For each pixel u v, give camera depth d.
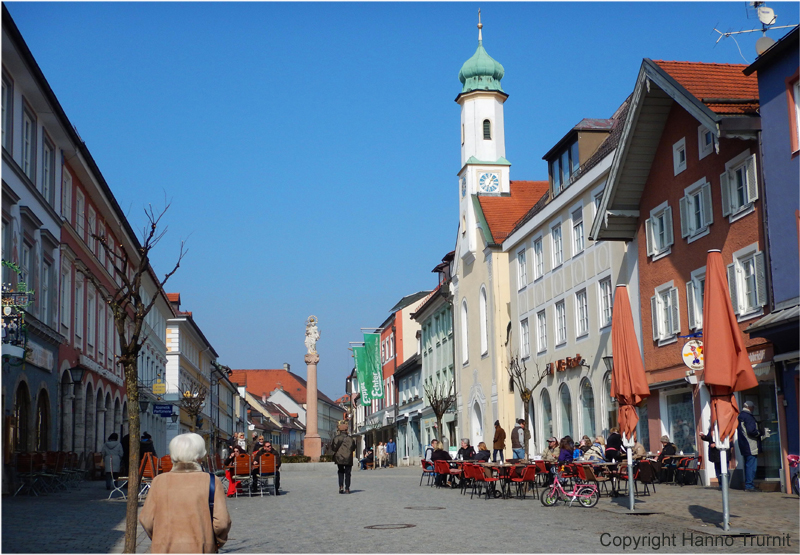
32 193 25.97
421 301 72.75
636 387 17.86
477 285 46.91
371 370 69.44
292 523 16.02
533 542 12.37
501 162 47.75
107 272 37.97
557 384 35.47
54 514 17.19
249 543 13.09
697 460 24.05
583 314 33.31
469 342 48.47
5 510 18.06
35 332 25.33
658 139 26.53
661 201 26.53
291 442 156.62
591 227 31.16
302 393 180.62
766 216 20.73
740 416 20.06
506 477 21.53
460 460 27.62
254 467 24.39
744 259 22.09
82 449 31.70
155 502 6.24
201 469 6.43
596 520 15.43
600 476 20.48
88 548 12.38
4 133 23.55
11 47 22.25
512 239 40.94
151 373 54.12
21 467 21.97
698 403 24.03
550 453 25.92
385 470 50.88
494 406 43.47
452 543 12.39
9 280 23.38
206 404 82.75
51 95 26.12
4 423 21.98
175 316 63.66
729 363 13.92
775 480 20.88
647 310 27.41
